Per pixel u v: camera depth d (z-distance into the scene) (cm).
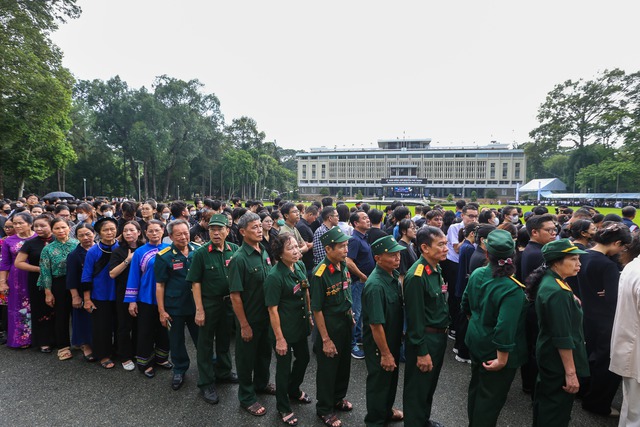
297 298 324
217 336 378
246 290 333
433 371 282
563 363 246
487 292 264
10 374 390
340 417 324
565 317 244
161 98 4728
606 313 320
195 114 4809
